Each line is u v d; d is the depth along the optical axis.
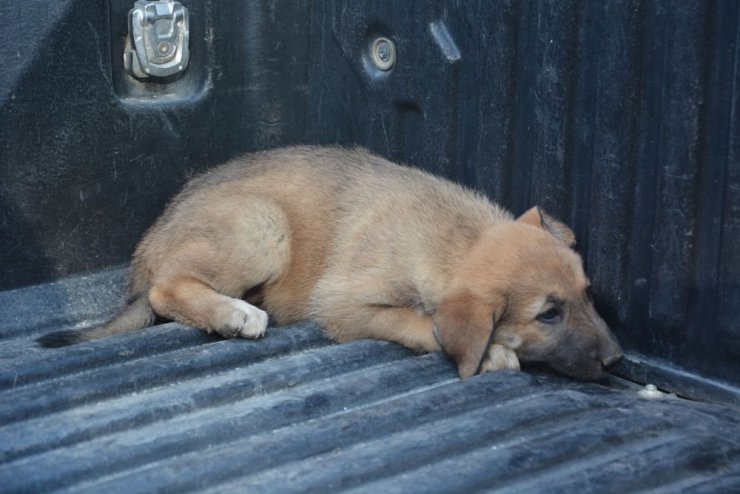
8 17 1.59
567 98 1.53
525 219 1.59
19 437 1.34
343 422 1.37
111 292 1.68
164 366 1.46
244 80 1.75
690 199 1.44
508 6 1.56
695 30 1.42
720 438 1.35
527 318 1.55
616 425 1.37
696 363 1.47
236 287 1.66
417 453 1.32
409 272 1.60
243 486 1.28
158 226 1.69
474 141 1.62
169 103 1.70
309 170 1.71
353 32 1.71
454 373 1.51
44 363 1.46
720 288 1.43
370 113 1.72
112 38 1.66
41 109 1.63
